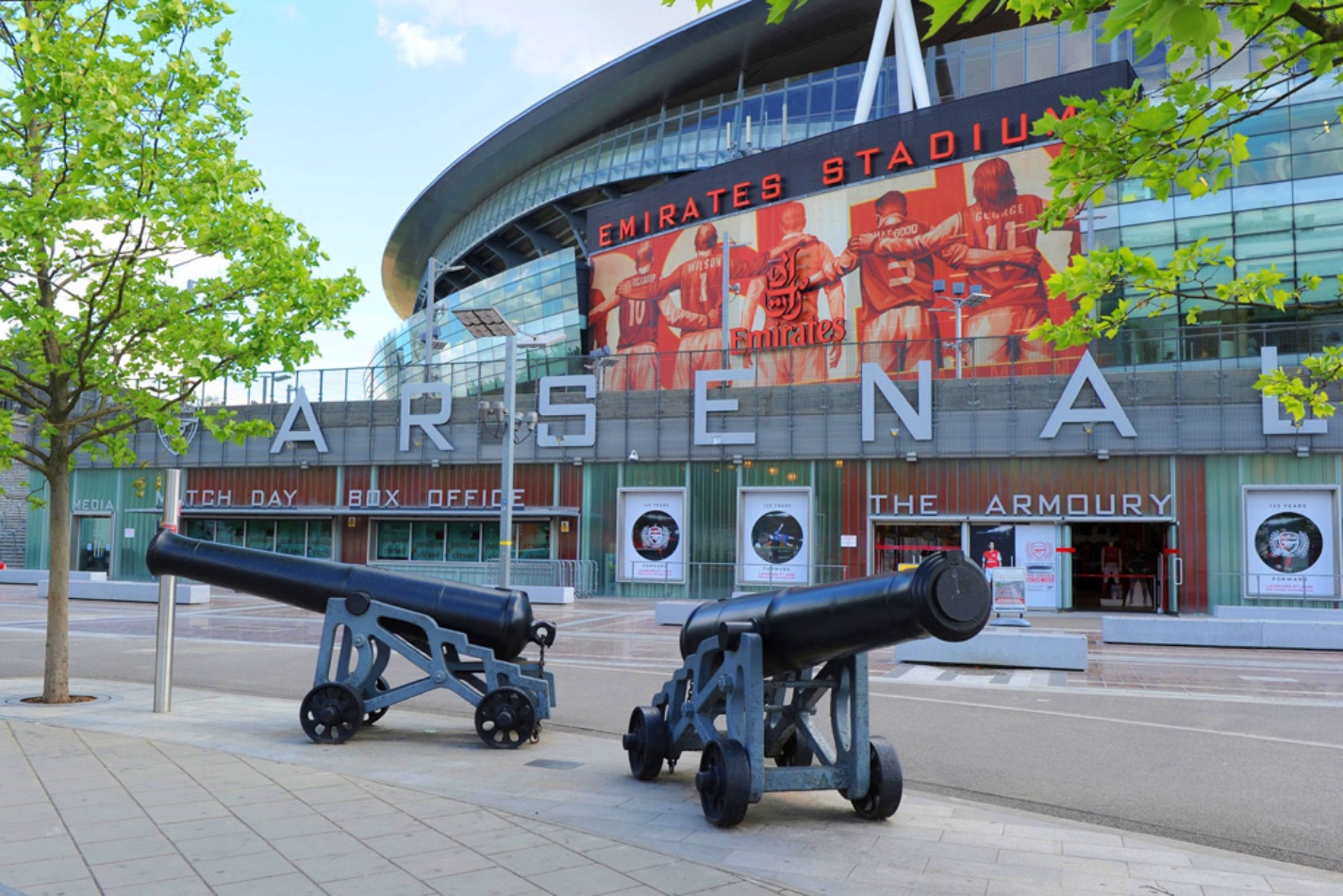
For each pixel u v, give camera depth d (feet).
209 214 33.40
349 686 29.94
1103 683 47.57
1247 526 89.56
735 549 103.76
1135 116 13.05
